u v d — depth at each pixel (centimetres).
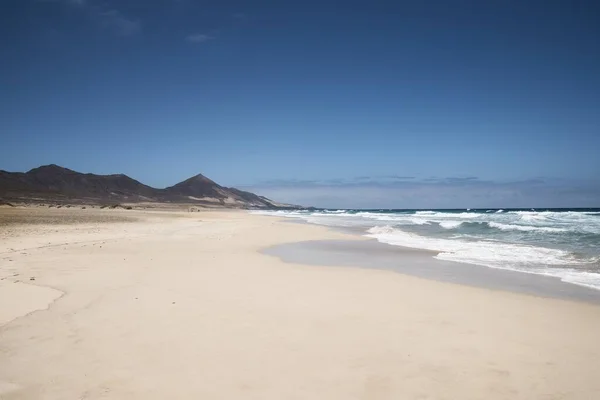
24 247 1434
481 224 3180
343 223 4172
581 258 1406
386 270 1184
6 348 513
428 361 493
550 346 548
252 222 4206
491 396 412
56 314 656
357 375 453
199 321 634
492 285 976
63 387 414
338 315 680
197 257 1355
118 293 802
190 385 422
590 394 418
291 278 1013
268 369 464
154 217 4534
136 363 473
